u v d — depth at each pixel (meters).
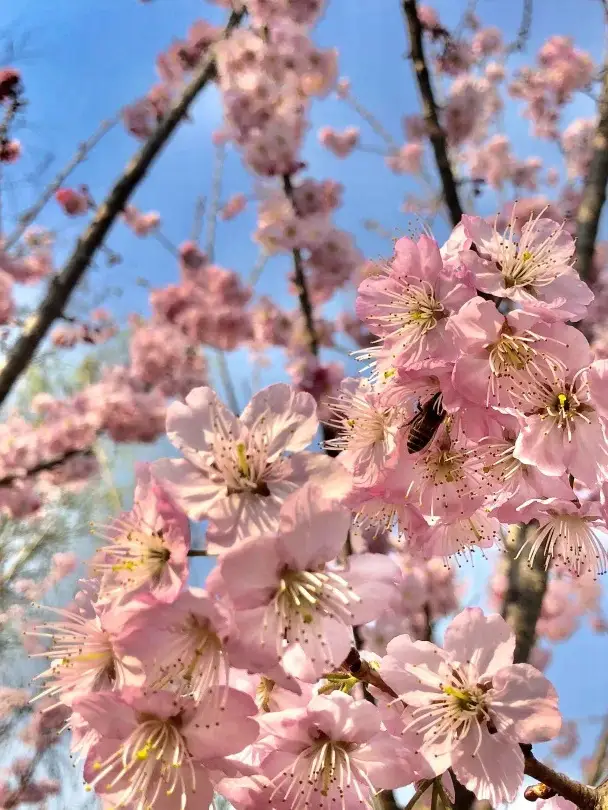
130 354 0.71
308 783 0.16
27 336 0.50
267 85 0.60
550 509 0.19
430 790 0.19
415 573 0.57
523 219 0.24
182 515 0.15
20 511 0.67
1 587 0.76
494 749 0.17
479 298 0.18
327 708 0.16
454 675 0.18
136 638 0.15
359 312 0.19
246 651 0.15
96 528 0.16
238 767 0.15
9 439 0.69
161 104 0.67
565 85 0.71
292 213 0.60
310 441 0.17
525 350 0.18
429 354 0.18
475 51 0.66
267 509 0.16
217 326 0.64
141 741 0.15
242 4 0.67
